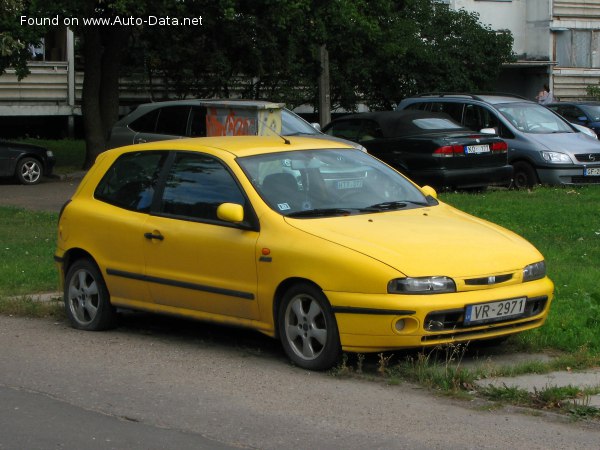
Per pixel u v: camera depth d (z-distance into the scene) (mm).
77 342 9039
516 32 43969
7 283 11773
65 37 35406
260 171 8484
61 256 9695
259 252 7973
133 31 29672
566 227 15180
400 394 7176
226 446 6098
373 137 20125
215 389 7371
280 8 24078
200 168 8742
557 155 20266
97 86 26469
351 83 35750
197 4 24547
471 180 19297
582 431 6340
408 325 7293
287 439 6215
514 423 6492
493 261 7734
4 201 20734
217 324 8750
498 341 8578
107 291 9320
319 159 8859
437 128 19922
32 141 35312
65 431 6418
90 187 9625
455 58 36531
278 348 8672
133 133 19906
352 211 8352
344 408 6852
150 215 8914
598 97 43156
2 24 22234
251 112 18188
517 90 44750
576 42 43938
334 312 7520
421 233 7906
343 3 24891
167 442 6180
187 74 32656
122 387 7449
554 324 8852
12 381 7652
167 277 8688
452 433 6305
